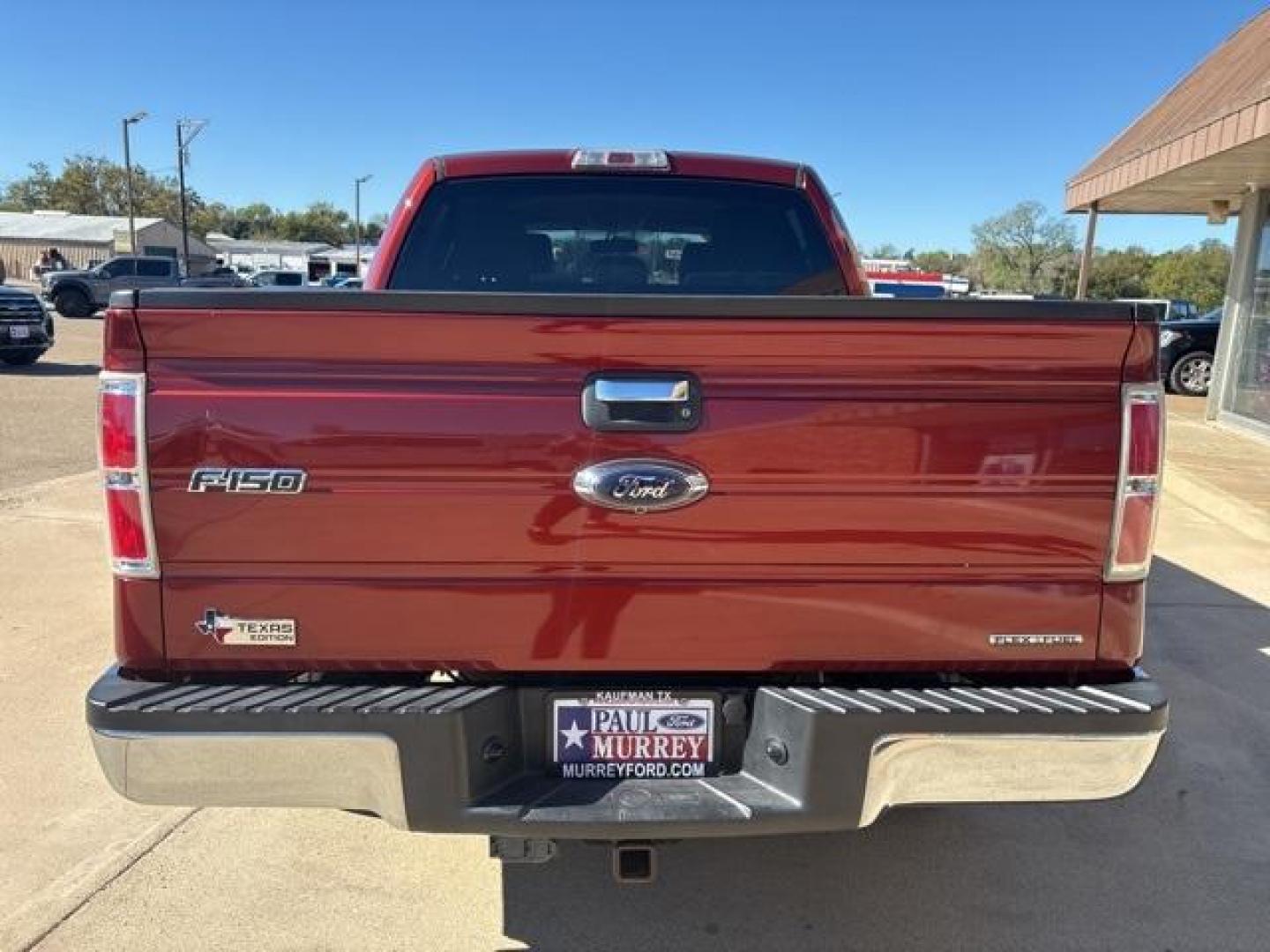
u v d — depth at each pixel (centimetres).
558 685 238
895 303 220
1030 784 230
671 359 223
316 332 218
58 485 831
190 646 228
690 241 388
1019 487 228
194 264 5756
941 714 225
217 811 345
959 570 231
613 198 385
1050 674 241
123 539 224
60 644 486
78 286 3519
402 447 222
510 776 236
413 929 285
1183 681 471
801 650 233
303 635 228
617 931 287
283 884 304
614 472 224
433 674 240
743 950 280
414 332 219
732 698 238
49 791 354
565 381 222
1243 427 1239
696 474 225
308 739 221
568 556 227
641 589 229
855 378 224
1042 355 224
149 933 280
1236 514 788
